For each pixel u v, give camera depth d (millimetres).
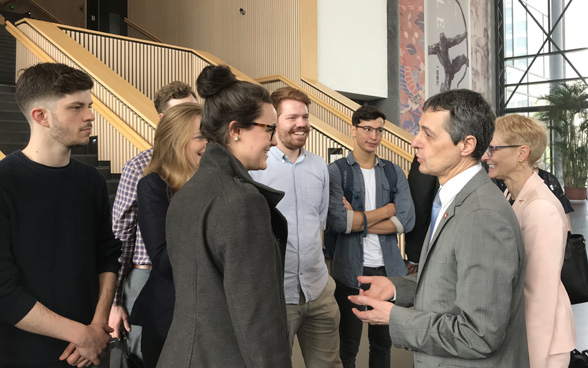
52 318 1630
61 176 1735
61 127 1676
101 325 1797
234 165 1451
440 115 1567
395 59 11258
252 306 1317
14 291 1567
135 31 13469
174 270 1467
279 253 1494
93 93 5574
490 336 1389
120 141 5301
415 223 3135
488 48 16328
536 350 1779
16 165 1655
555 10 16078
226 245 1323
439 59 13023
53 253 1695
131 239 2447
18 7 13867
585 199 15547
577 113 15586
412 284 1840
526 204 1884
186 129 2045
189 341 1381
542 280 1789
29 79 1668
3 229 1579
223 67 1539
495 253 1409
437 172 1616
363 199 3100
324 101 8867
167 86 2988
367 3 10727
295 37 9570
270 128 1546
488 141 1565
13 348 1634
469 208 1479
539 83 16375
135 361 2396
